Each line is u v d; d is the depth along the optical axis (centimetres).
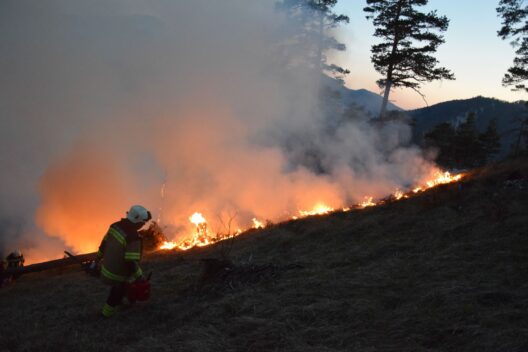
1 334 512
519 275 504
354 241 873
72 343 454
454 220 863
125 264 536
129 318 529
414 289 502
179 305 558
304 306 480
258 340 405
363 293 509
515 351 325
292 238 990
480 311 406
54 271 1045
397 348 361
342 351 367
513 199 944
